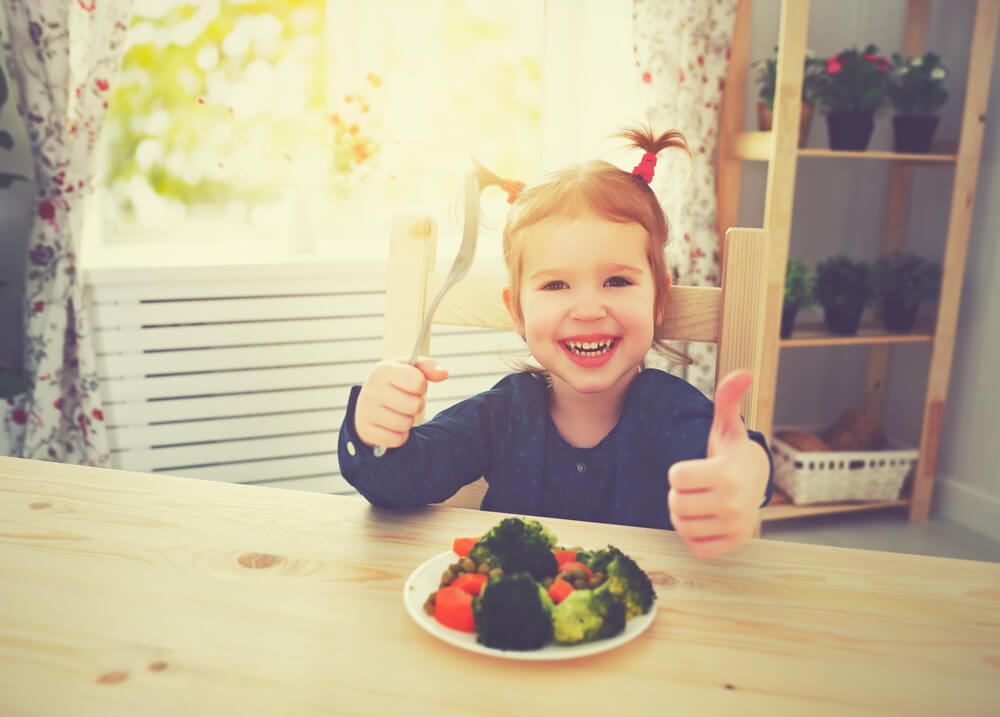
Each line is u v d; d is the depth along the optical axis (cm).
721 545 50
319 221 243
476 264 232
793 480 223
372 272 217
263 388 215
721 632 49
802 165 247
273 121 231
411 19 234
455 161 248
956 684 44
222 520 65
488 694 42
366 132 237
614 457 88
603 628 46
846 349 264
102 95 182
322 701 41
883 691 43
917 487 231
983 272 225
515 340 234
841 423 245
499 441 89
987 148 223
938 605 53
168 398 209
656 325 88
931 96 214
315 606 51
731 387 52
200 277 202
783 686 43
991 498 223
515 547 52
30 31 173
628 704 41
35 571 54
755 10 231
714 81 209
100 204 222
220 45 222
